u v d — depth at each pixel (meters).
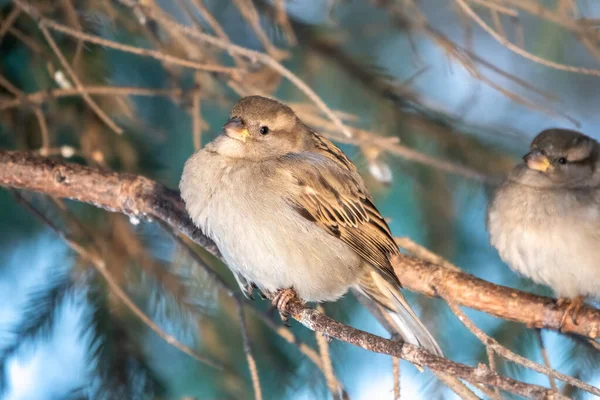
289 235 9.08
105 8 10.58
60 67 10.50
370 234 9.66
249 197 9.03
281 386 10.38
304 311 8.19
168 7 11.53
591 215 10.14
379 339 7.30
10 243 10.70
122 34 11.16
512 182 10.71
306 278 9.22
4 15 10.63
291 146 9.60
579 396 10.30
